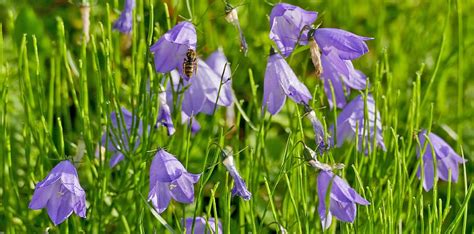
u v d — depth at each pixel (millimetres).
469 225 5613
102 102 4758
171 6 6566
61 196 4066
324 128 4121
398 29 7637
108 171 4820
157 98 4672
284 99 4188
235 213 5453
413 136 4988
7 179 4926
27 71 4945
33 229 4926
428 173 4664
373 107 4746
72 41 7164
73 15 7398
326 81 4594
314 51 4082
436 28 7395
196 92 4613
